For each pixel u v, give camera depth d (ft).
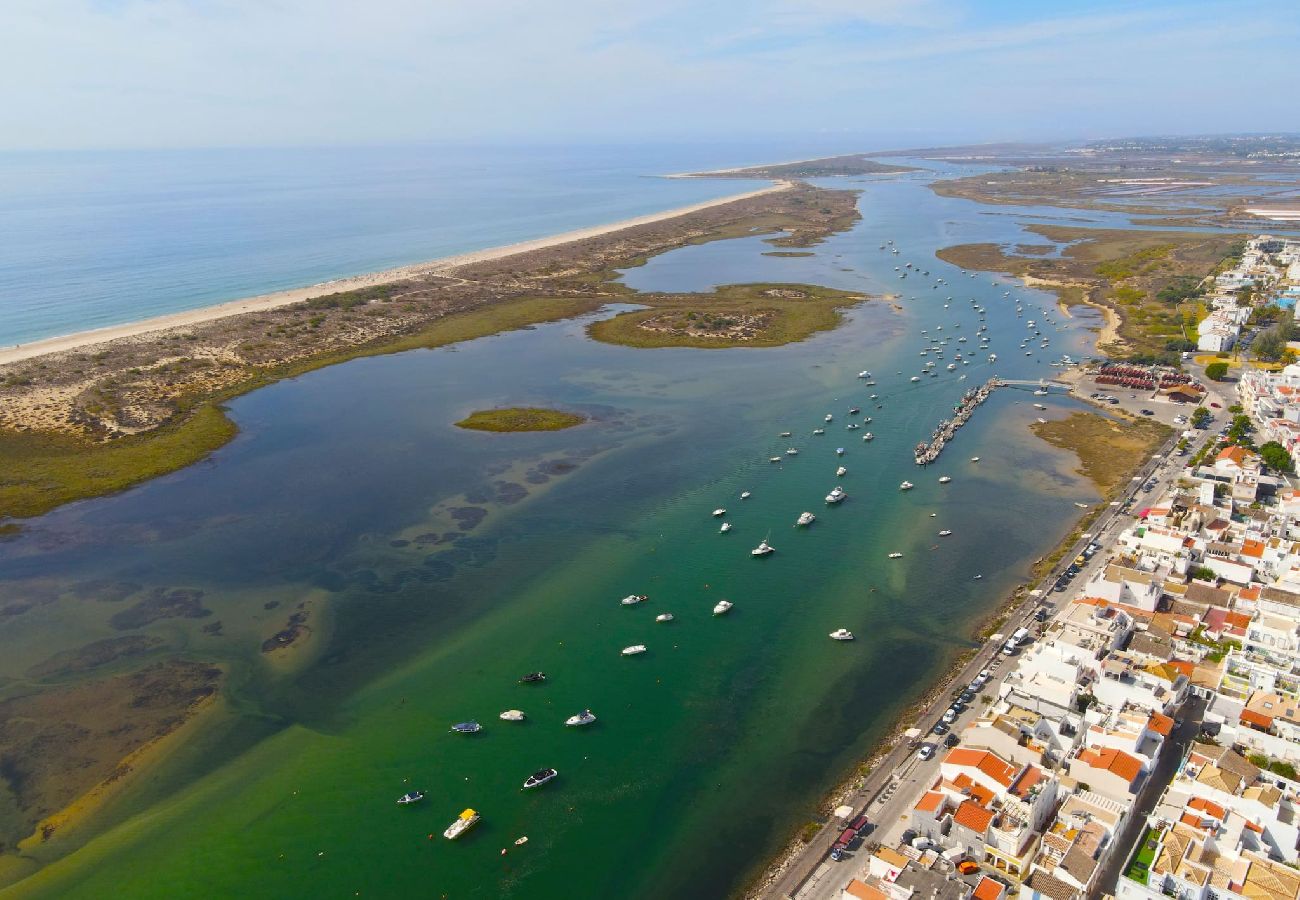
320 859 305.32
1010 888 276.82
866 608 462.19
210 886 294.87
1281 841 286.87
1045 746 336.08
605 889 291.38
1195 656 396.37
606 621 451.53
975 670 401.90
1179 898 261.44
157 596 478.59
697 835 313.53
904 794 324.39
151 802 332.80
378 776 344.49
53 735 368.68
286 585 489.67
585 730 370.32
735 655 422.41
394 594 479.00
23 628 448.24
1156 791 324.19
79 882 296.71
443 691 396.37
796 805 326.24
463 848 309.01
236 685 402.72
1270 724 339.57
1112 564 452.35
